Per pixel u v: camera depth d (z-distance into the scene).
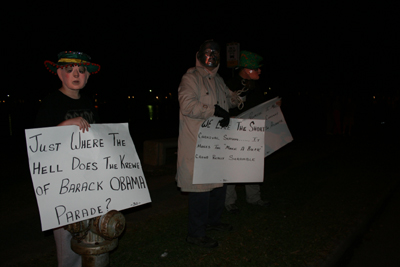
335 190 5.32
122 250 3.18
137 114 26.05
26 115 24.22
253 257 3.07
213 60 3.01
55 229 2.20
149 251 3.17
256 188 4.47
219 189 3.47
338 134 13.72
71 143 1.99
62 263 2.24
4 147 9.98
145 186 2.27
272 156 8.62
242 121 3.20
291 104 30.44
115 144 2.19
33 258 2.97
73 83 2.14
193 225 3.21
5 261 2.90
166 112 28.14
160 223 3.86
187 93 2.88
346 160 7.97
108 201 2.06
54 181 1.89
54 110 2.09
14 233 3.51
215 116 3.04
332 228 3.78
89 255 2.10
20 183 5.76
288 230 3.70
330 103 13.60
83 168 2.01
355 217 4.14
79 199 1.96
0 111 26.92
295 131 14.94
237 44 7.62
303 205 4.57
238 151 3.19
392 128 16.44
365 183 5.77
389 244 3.79
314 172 6.64
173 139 7.68
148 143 7.29
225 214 4.20
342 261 3.34
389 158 8.22
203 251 3.17
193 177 2.96
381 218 4.57
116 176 2.14
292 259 3.05
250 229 3.71
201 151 2.99
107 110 27.86
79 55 2.14
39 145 1.87
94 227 2.04
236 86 4.05
